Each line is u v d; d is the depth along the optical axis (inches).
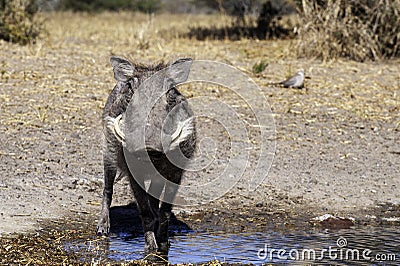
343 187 410.9
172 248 304.8
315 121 532.4
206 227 340.8
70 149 445.4
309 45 760.3
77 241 310.5
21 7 826.8
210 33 997.8
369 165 449.7
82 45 818.2
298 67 703.7
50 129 477.4
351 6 766.5
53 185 386.6
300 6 787.4
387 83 652.7
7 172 399.2
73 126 486.3
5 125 478.9
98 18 1496.1
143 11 1926.7
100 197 377.7
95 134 475.2
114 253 295.1
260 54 776.9
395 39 781.3
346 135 505.7
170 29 1080.8
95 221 342.6
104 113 312.2
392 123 538.0
